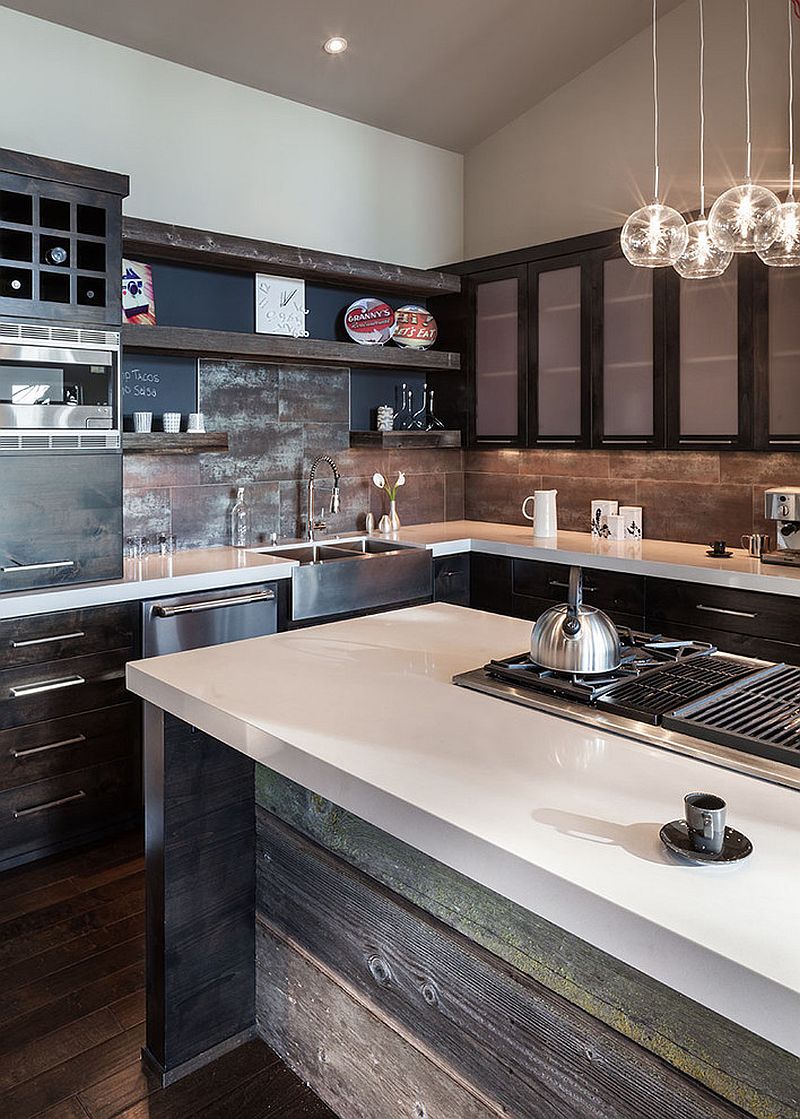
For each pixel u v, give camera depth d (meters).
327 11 3.69
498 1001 1.48
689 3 4.12
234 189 4.23
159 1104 1.96
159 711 1.96
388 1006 1.73
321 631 2.45
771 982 0.86
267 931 2.11
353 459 4.80
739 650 3.48
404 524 5.08
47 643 3.07
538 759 1.46
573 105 4.63
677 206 4.25
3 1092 1.99
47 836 3.13
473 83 4.46
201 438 3.79
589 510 4.75
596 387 4.25
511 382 4.66
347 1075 1.88
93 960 2.50
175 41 3.81
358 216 4.74
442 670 2.02
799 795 1.32
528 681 1.83
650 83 4.31
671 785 1.35
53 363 3.12
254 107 4.29
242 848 2.11
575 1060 1.35
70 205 3.12
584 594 4.04
